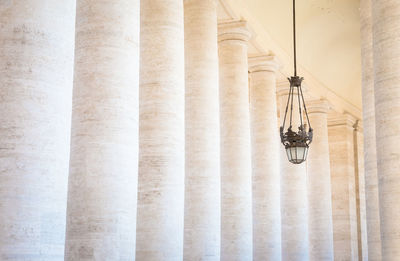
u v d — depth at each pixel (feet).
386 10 74.84
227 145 110.93
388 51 74.08
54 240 41.09
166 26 76.74
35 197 40.47
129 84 57.21
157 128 73.97
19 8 42.32
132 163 56.39
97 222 53.01
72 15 45.09
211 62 96.99
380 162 73.77
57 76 42.91
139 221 72.23
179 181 74.23
